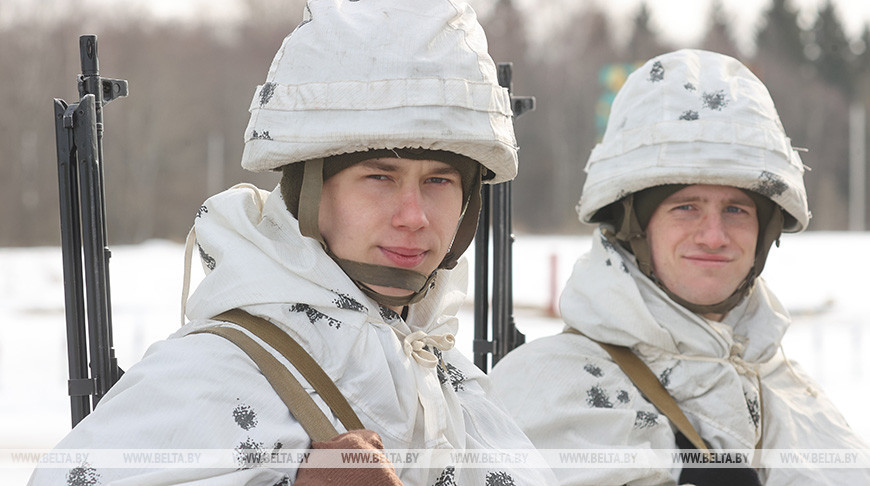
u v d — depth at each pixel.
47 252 40.06
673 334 3.10
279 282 1.97
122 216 47.94
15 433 7.38
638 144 3.12
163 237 48.47
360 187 2.03
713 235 3.09
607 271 3.18
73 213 2.42
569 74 56.66
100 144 2.43
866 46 68.88
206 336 1.93
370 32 1.99
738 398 3.09
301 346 1.96
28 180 47.44
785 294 18.88
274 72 2.05
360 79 1.96
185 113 49.97
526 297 17.98
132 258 26.00
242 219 2.05
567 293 3.25
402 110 1.95
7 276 24.47
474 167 2.12
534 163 55.25
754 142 3.07
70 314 2.42
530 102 3.21
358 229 2.03
